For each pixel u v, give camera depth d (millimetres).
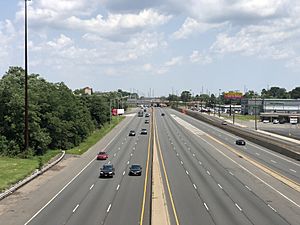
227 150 98750
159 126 165125
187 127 165000
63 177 62062
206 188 54438
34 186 55094
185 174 65438
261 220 38938
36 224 37000
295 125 184750
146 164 75938
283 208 44062
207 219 38750
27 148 80438
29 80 111750
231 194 50875
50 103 96062
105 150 96375
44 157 79875
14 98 83875
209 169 70812
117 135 130750
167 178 61688
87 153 91312
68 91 114312
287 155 90188
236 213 41406
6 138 84312
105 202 45875
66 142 97312
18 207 43562
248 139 123438
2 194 48062
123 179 60656
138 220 38219
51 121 93500
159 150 96750
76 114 105875
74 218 38969
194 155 89125
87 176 63031
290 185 57469
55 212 41344
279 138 124812
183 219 38625
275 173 67438
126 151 94625
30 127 84000
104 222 37531
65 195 49562
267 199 48438
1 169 65188
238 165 75750
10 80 96438
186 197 48656
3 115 85375
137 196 49094
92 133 131125
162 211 40906
